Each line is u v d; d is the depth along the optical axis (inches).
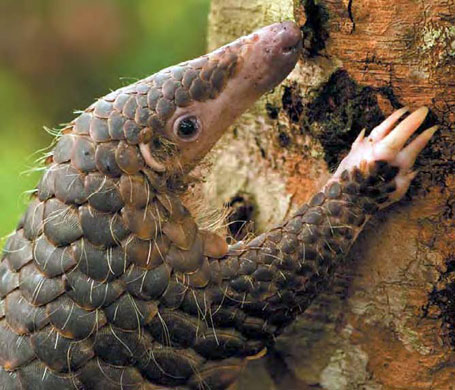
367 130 160.9
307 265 158.4
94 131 149.5
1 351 152.0
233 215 185.6
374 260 166.7
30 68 438.9
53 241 149.1
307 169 173.3
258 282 156.6
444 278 162.2
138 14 423.2
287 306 159.9
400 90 155.9
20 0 446.6
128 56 422.3
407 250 163.3
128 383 152.3
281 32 155.6
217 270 154.9
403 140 154.4
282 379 181.9
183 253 152.3
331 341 174.1
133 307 149.8
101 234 147.9
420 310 164.6
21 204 319.3
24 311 150.5
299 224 159.5
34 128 410.6
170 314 152.7
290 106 171.2
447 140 155.9
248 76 156.6
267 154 180.5
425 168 158.7
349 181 158.9
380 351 169.3
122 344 150.5
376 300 167.9
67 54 440.1
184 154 157.6
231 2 187.3
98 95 429.7
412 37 153.0
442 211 160.1
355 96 159.6
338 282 171.2
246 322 158.4
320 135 165.9
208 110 156.3
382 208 161.6
